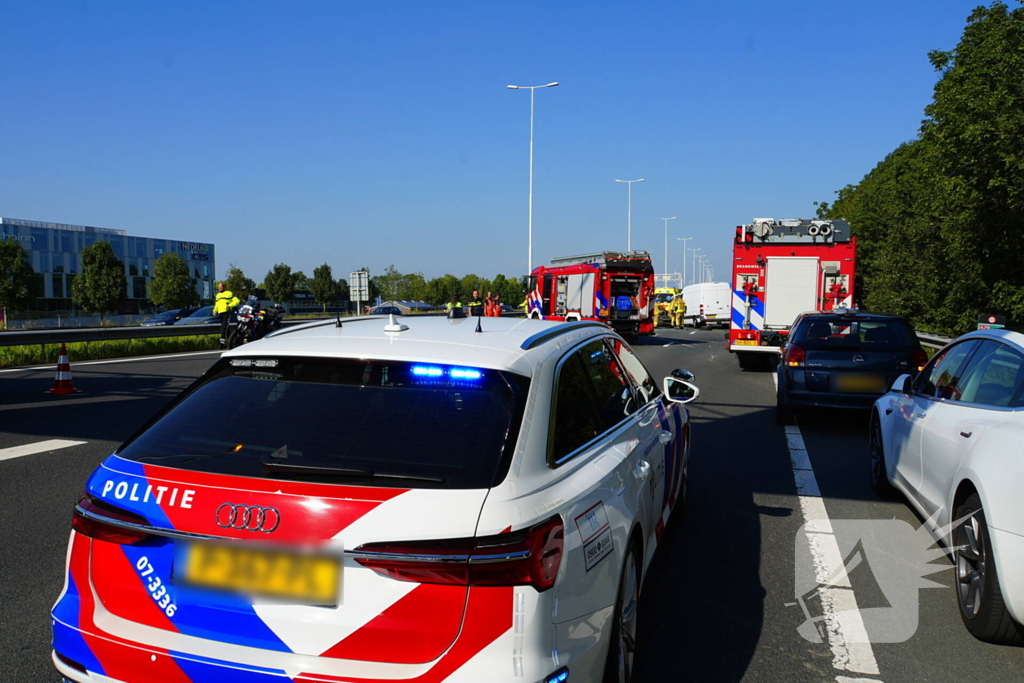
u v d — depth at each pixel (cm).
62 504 588
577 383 323
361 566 224
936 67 2098
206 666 230
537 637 226
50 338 1839
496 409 260
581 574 249
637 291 2969
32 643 362
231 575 232
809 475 723
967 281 2036
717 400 1258
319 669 223
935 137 1900
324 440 253
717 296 4534
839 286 1691
